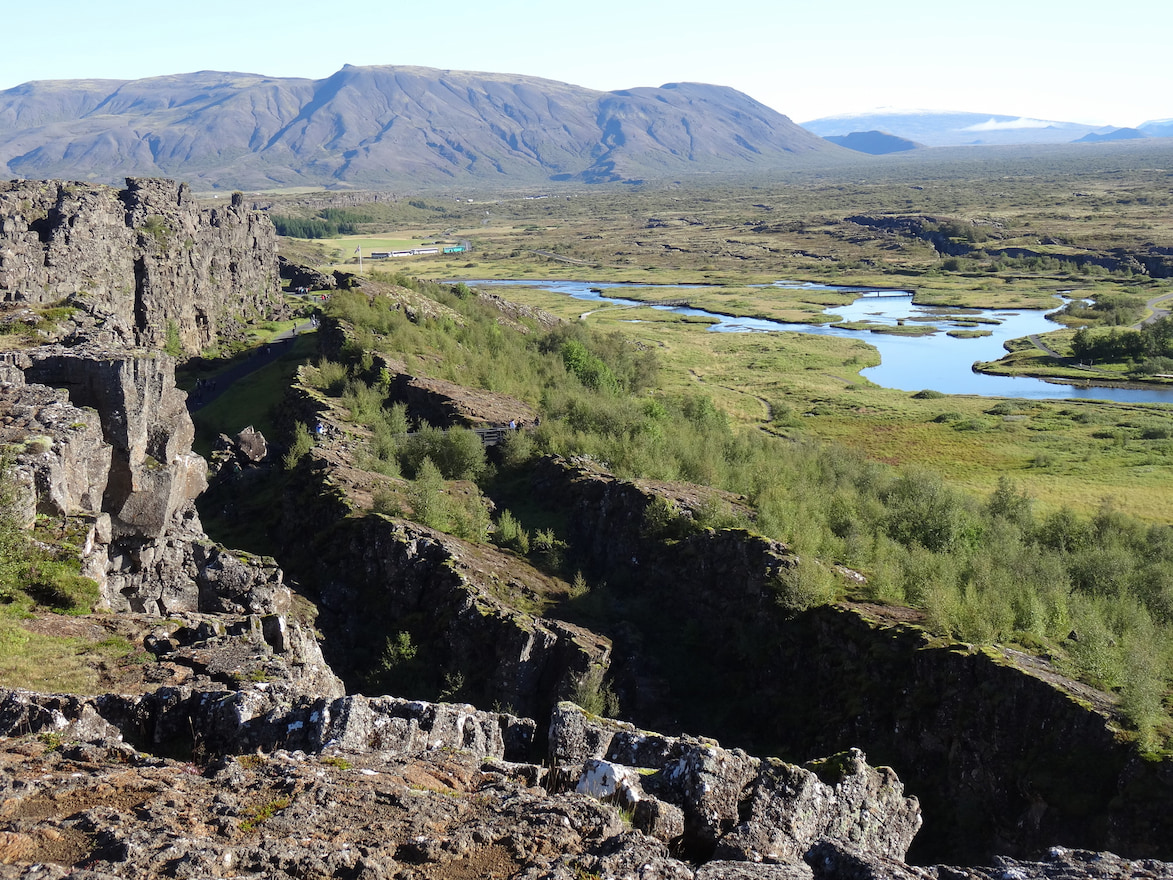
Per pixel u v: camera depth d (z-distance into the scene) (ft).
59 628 142.41
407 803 79.20
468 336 587.27
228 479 336.29
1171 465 530.27
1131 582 295.48
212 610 194.70
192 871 64.69
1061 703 179.01
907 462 536.42
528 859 72.13
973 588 235.81
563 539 307.58
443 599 236.22
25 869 62.59
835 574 255.09
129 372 183.62
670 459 369.09
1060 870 78.43
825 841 80.23
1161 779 159.94
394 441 354.95
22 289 325.01
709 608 258.37
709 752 93.04
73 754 85.92
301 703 103.86
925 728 196.03
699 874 73.56
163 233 502.79
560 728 106.83
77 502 172.35
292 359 504.84
